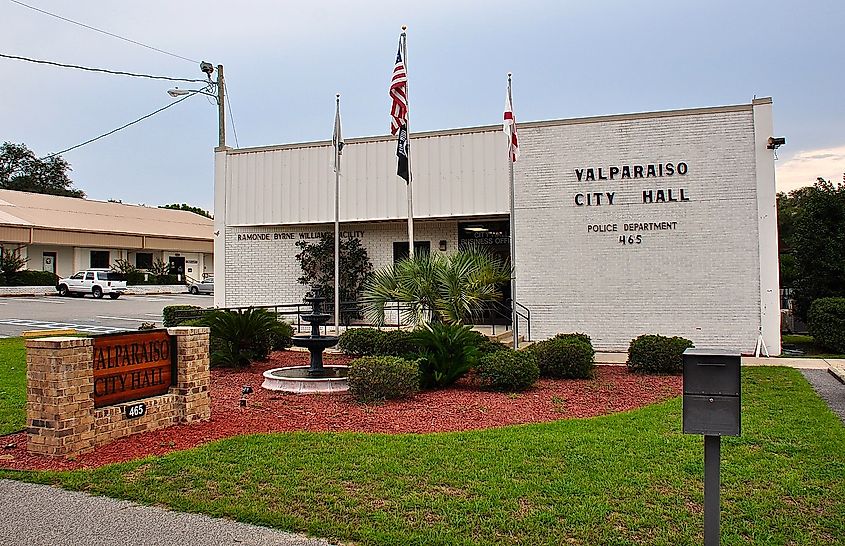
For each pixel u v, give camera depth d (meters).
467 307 11.66
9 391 9.88
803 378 11.35
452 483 5.61
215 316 12.42
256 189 20.05
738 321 15.21
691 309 15.51
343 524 4.77
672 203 15.67
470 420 8.22
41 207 44.94
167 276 48.28
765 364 13.30
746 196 15.21
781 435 7.21
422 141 18.05
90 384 6.81
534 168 16.70
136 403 7.38
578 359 11.41
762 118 15.15
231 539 4.57
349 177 18.94
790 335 19.86
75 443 6.61
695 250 15.52
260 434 7.29
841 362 13.10
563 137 16.48
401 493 5.39
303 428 7.75
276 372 10.84
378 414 8.53
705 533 3.88
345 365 11.95
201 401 8.07
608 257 16.11
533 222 16.67
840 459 6.32
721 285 15.33
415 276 11.83
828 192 17.20
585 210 16.30
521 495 5.32
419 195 18.05
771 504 5.12
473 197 17.52
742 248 15.22
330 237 19.69
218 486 5.57
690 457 6.33
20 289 38.84
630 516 4.90
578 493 5.37
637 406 9.18
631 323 15.91
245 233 20.41
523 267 16.70
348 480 5.72
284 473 5.89
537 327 16.56
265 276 20.23
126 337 7.39
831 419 8.04
